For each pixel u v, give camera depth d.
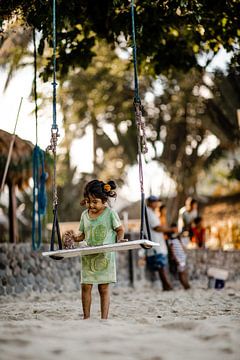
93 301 9.55
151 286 14.65
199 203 28.19
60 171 29.78
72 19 10.22
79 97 27.31
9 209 13.66
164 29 10.81
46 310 7.61
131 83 27.45
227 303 8.32
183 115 27.94
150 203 12.60
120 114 28.58
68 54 11.48
